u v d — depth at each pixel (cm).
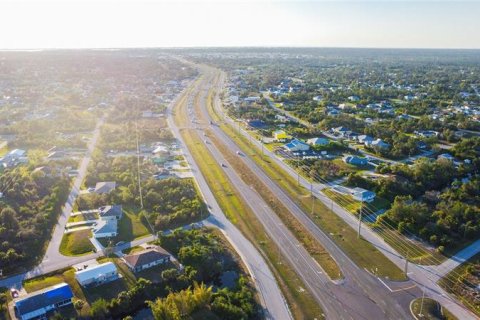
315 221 10925
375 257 9275
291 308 7619
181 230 10150
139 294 7819
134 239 9994
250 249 9631
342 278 8525
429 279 8500
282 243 9900
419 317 7375
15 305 7444
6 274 8512
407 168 14025
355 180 13088
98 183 13050
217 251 9344
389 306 7681
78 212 11369
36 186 12562
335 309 7612
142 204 11719
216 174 14375
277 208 11688
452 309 7625
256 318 7331
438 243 9806
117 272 8606
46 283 8225
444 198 12062
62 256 9225
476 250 9631
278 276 8594
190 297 7356
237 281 8400
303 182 13562
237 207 11794
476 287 8250
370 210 11469
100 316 7306
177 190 12419
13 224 10262
